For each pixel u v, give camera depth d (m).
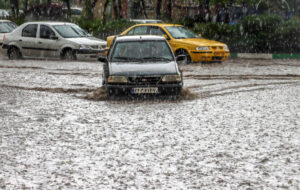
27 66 22.00
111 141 8.42
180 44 23.77
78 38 25.80
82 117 10.49
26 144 8.23
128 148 7.96
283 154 7.57
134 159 7.33
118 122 9.97
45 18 44.59
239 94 13.77
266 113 10.90
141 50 13.75
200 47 23.31
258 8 41.72
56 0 53.69
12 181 6.36
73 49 25.17
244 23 31.94
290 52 30.83
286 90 14.53
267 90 14.54
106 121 10.08
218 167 6.93
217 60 23.80
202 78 17.62
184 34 24.70
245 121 10.04
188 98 13.15
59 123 9.89
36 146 8.10
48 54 25.86
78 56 25.08
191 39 24.28
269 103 12.22
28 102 12.43
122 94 12.74
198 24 33.75
